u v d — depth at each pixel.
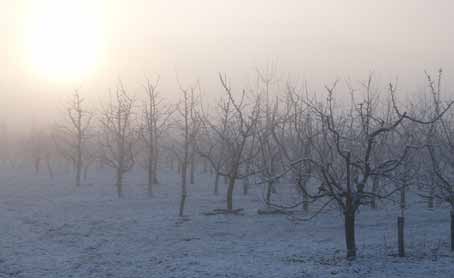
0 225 29.41
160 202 38.88
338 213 31.08
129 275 17.16
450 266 15.91
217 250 21.09
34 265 19.12
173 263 18.61
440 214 29.62
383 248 19.50
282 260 18.17
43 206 38.31
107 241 24.27
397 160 16.92
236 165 32.09
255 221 28.84
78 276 17.28
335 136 18.70
